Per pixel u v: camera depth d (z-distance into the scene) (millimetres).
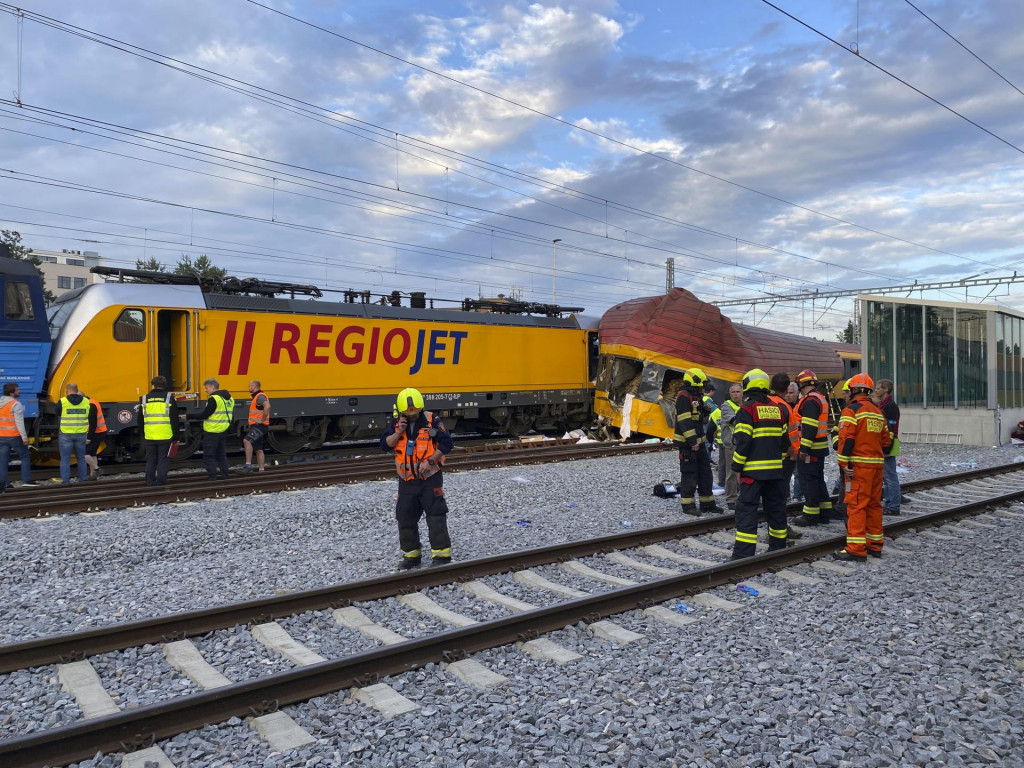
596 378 21953
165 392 11680
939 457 17328
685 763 3545
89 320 13406
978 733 3830
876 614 5820
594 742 3752
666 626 5543
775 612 5863
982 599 6207
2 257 12672
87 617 5734
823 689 4371
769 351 22547
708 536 8742
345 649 5047
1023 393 22531
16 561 7152
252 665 4781
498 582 6680
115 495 10289
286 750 3641
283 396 15750
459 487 11766
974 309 20422
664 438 19641
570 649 5023
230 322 14977
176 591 6387
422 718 3998
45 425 13141
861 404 7598
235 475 13172
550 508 10242
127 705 4203
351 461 15117
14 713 4082
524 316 20828
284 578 6777
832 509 10086
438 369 18500
